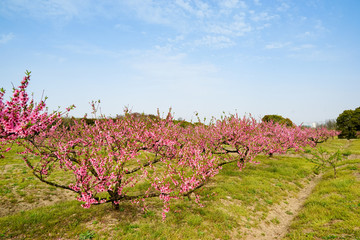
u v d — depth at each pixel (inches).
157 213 343.6
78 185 286.2
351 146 1254.3
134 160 654.5
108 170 291.3
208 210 354.9
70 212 329.4
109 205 363.9
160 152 473.1
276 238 307.1
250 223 337.4
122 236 265.3
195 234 283.3
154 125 481.4
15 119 223.9
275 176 577.6
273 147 716.0
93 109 362.6
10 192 409.1
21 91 223.1
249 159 600.1
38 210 340.8
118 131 392.8
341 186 461.7
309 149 1066.7
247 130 650.8
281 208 409.4
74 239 260.2
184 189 334.0
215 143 612.1
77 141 386.3
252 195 437.4
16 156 676.7
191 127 765.3
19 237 262.8
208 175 368.2
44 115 254.4
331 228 292.2
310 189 527.5
